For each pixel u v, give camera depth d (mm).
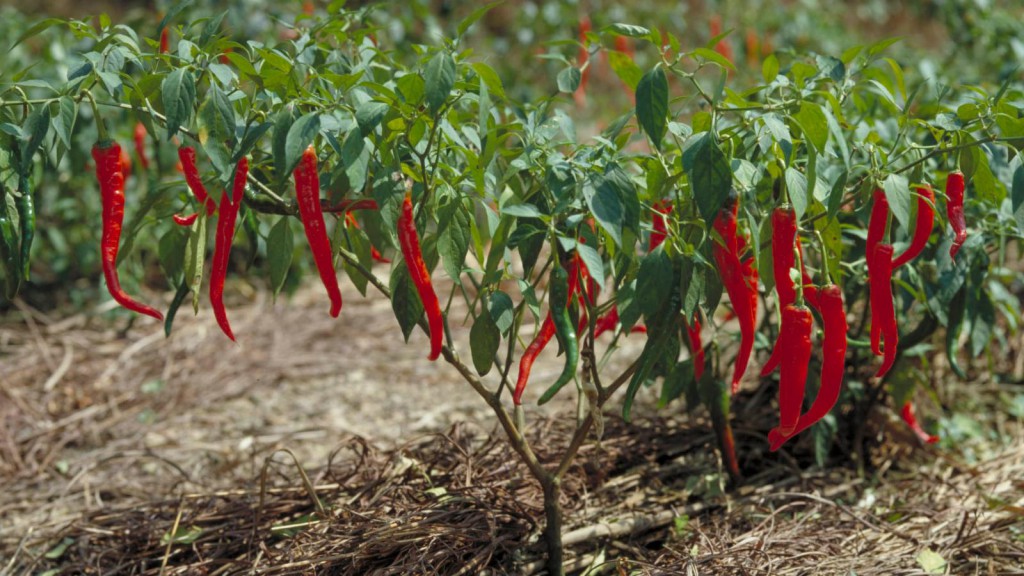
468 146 2389
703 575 2479
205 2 5242
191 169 1938
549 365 4453
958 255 2699
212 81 1834
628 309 1946
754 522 2908
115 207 1953
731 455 3086
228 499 2975
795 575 2537
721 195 1780
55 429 3916
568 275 2098
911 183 2092
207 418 4074
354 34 2395
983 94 2209
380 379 4395
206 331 4863
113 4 9812
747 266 2145
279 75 1940
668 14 7734
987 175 2066
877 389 3162
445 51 1780
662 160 1951
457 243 1973
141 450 3777
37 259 5562
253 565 2564
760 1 8867
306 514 2859
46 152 2072
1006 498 3027
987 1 5434
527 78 7145
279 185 1801
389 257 5242
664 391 2922
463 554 2508
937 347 3652
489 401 2398
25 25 5699
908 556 2678
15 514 3332
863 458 3330
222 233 1884
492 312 2004
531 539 2674
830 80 2371
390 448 3633
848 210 2992
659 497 3037
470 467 2822
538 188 2123
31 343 4727
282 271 2100
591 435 3225
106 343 4777
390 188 1885
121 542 2936
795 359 1864
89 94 1929
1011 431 3627
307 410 4113
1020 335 4062
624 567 2637
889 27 10422
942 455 3318
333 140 1842
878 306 1939
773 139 2021
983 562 2686
